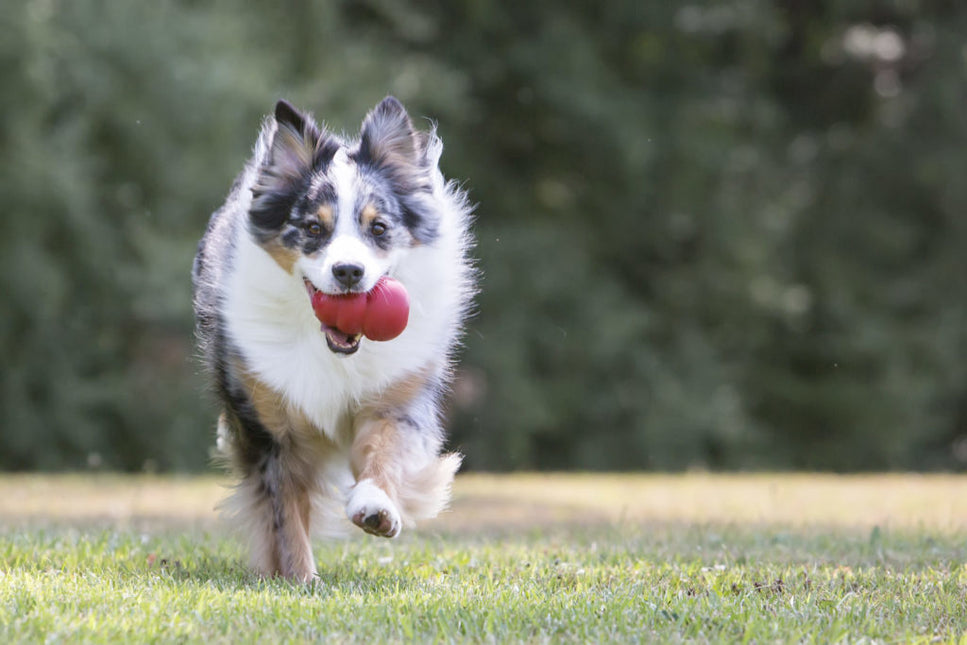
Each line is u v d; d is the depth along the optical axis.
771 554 6.81
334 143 5.84
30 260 17.12
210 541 7.14
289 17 20.44
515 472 21.08
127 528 7.78
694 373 22.22
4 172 16.88
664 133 22.00
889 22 24.80
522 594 5.18
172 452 18.36
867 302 23.89
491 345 20.78
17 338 17.75
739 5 22.55
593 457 21.47
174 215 18.47
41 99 17.16
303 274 5.57
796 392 23.75
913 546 7.21
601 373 22.00
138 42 18.36
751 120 23.25
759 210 23.08
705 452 22.22
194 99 18.28
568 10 22.58
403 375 5.74
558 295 21.73
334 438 5.85
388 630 4.57
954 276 23.62
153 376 18.45
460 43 22.06
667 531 7.97
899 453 23.55
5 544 6.54
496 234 21.81
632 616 4.76
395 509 5.40
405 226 5.73
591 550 6.83
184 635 4.38
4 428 17.64
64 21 18.22
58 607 4.75
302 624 4.58
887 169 24.27
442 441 6.20
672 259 23.44
